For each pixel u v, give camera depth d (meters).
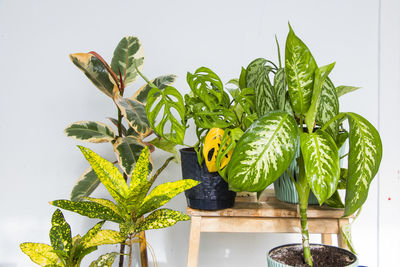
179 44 1.46
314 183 0.75
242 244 1.48
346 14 1.44
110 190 0.95
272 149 0.75
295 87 0.83
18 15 1.45
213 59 1.46
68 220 1.48
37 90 1.47
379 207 1.45
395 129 1.44
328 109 0.88
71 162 1.48
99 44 1.46
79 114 1.47
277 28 1.45
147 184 0.86
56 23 1.46
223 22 1.45
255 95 0.92
